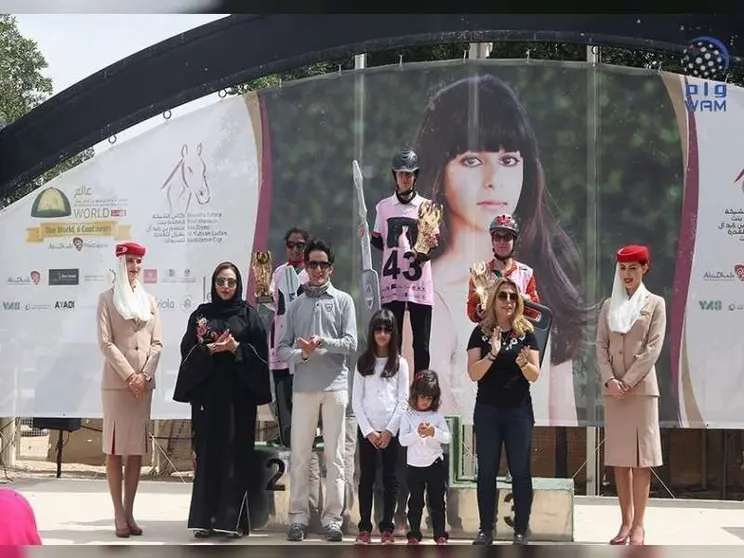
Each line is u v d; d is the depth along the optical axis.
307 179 7.90
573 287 7.74
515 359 5.80
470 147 7.80
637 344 6.00
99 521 6.77
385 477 5.97
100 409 7.87
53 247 7.93
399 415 5.91
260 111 7.93
